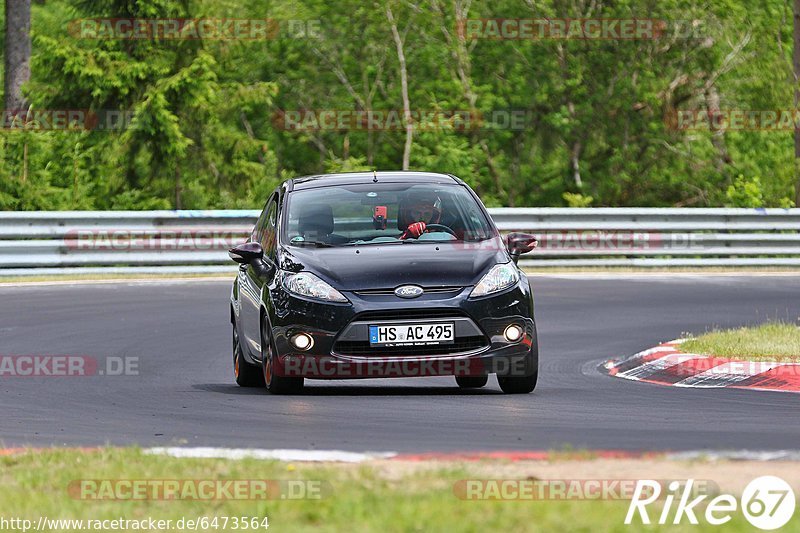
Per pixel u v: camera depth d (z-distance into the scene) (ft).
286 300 121.70
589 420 106.52
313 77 408.46
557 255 287.89
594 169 418.10
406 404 117.19
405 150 388.98
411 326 119.75
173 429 105.19
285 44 405.18
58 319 197.26
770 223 296.51
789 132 424.87
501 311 120.98
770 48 416.26
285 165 426.10
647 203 421.18
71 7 360.28
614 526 63.21
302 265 124.26
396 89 407.64
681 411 112.37
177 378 144.77
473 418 107.76
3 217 256.73
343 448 92.84
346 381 142.00
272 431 102.22
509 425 103.76
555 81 408.67
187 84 351.87
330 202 134.00
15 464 86.38
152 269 264.93
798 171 389.80
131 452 88.33
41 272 258.57
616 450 89.51
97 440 100.63
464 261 123.95
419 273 121.60
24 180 336.70
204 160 365.61
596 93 408.26
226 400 122.93
